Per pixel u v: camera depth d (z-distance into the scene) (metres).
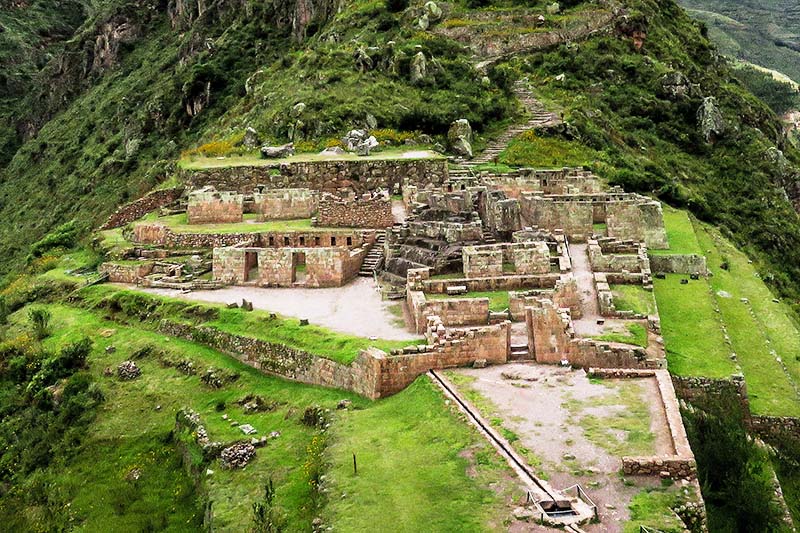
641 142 77.56
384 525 18.09
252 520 21.19
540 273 35.53
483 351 26.98
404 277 38.16
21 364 37.00
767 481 23.98
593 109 78.94
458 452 20.81
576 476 19.11
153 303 39.00
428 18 96.69
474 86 78.94
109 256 48.47
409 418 23.72
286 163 58.62
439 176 57.81
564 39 94.75
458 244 38.06
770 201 74.12
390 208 45.31
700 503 18.05
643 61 92.00
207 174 58.78
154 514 24.67
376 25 96.69
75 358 35.78
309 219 49.81
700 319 34.09
